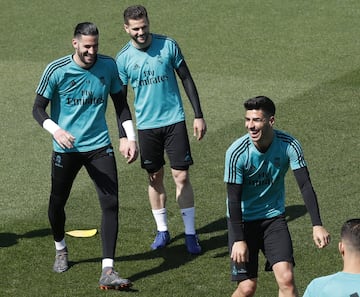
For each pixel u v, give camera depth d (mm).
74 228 28016
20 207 29734
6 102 39719
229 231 21562
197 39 46000
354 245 15711
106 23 48375
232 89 40062
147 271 25344
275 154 21312
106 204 24531
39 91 24359
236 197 21188
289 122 35906
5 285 24531
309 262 25484
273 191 21812
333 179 30812
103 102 24625
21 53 45719
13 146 35094
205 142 34438
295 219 28156
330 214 28375
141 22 25969
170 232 27859
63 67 24141
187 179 26484
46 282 24719
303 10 48375
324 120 35875
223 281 24672
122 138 24891
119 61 26688
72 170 24766
